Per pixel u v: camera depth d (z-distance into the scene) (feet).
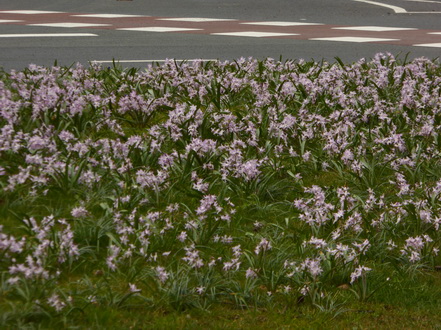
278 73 52.54
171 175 33.78
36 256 24.66
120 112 42.37
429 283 25.73
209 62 55.16
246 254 25.71
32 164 33.09
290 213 30.99
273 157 36.58
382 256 27.07
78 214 28.45
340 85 46.70
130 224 27.94
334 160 36.04
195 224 28.12
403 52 69.92
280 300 24.22
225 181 31.96
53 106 39.47
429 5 110.32
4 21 88.99
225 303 23.90
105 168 32.68
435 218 29.40
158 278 24.45
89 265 25.72
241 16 95.45
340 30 84.02
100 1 111.55
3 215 29.09
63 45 71.87
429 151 37.29
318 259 25.67
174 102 45.14
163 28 83.82
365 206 29.91
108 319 22.29
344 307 23.90
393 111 43.01
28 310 21.97
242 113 43.86
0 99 39.70
